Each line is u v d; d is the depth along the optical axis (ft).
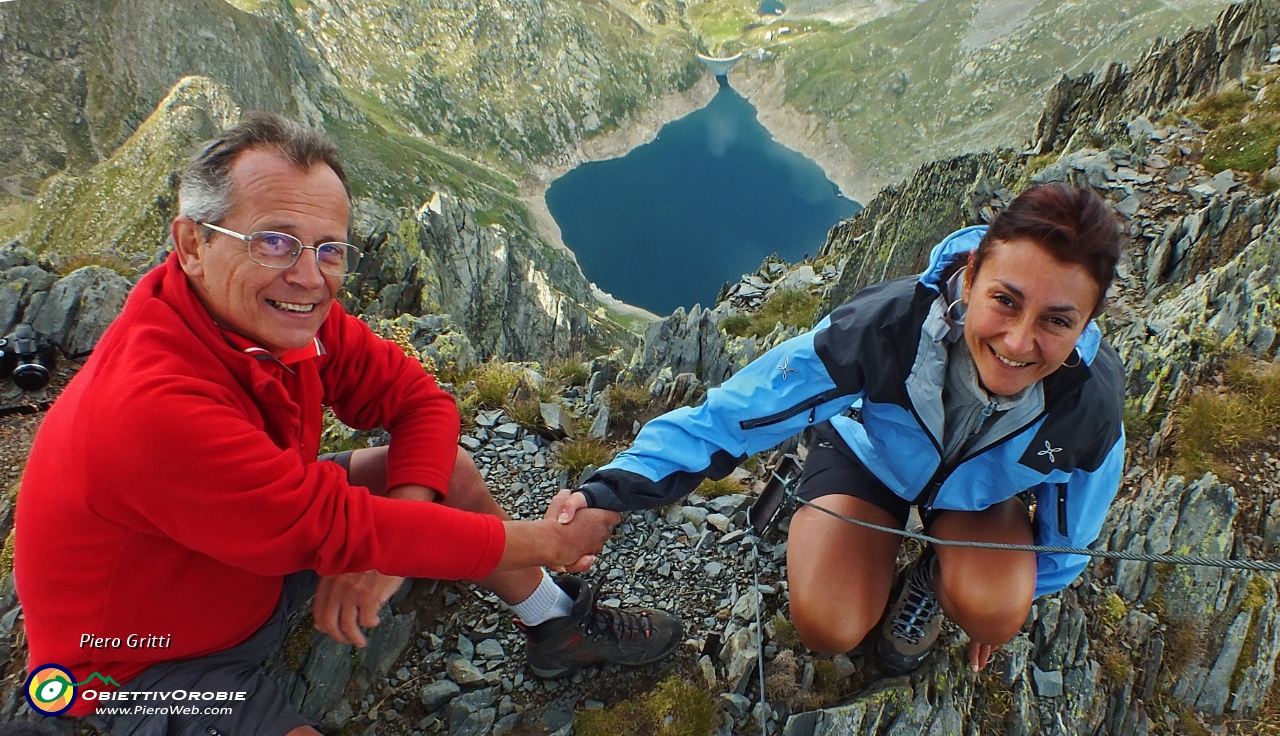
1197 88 19.74
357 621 3.43
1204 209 11.37
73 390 2.63
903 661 4.45
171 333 2.58
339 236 2.73
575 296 148.66
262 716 2.99
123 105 134.10
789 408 3.55
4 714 3.84
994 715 4.85
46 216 86.43
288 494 2.59
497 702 4.28
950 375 3.30
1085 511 3.60
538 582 4.05
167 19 139.03
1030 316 2.71
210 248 2.58
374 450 4.03
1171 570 5.71
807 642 4.05
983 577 3.74
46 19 129.08
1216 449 6.22
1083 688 5.14
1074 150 16.79
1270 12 18.66
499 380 7.11
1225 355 6.92
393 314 20.33
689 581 5.11
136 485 2.43
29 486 2.63
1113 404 3.29
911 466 3.71
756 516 5.22
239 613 3.00
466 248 56.34
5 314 8.09
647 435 3.74
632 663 4.40
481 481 4.09
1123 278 11.96
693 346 9.30
